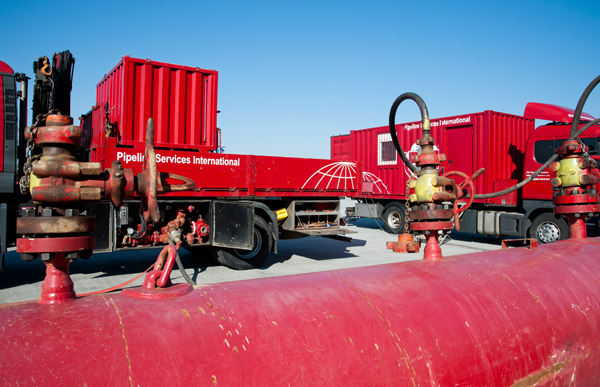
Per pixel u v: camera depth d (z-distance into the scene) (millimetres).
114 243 5746
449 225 1968
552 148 9438
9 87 5586
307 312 1237
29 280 6180
